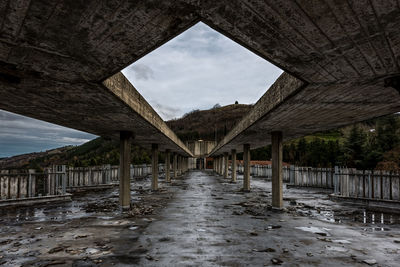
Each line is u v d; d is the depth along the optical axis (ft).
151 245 20.54
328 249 19.74
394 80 15.65
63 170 44.83
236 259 17.62
